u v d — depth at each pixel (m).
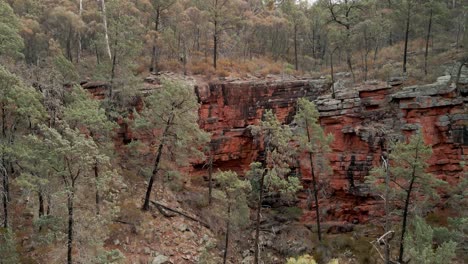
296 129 31.22
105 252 17.75
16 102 18.80
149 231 24.11
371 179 22.84
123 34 28.31
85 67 32.28
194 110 26.12
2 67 18.64
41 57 31.91
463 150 27.77
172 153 27.45
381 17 38.47
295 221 30.14
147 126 25.34
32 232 21.11
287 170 23.36
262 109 33.22
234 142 32.56
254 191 28.09
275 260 26.56
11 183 22.53
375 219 29.09
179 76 34.22
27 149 18.25
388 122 30.08
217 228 27.14
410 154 20.92
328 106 31.33
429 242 19.91
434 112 28.67
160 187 28.06
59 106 21.36
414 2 33.16
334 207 30.78
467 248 22.69
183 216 26.77
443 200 27.44
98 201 21.06
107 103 27.27
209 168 30.22
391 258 23.97
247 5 53.59
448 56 33.00
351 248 26.97
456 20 34.81
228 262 25.28
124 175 27.27
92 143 16.80
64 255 19.14
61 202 16.81
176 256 23.59
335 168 30.72
